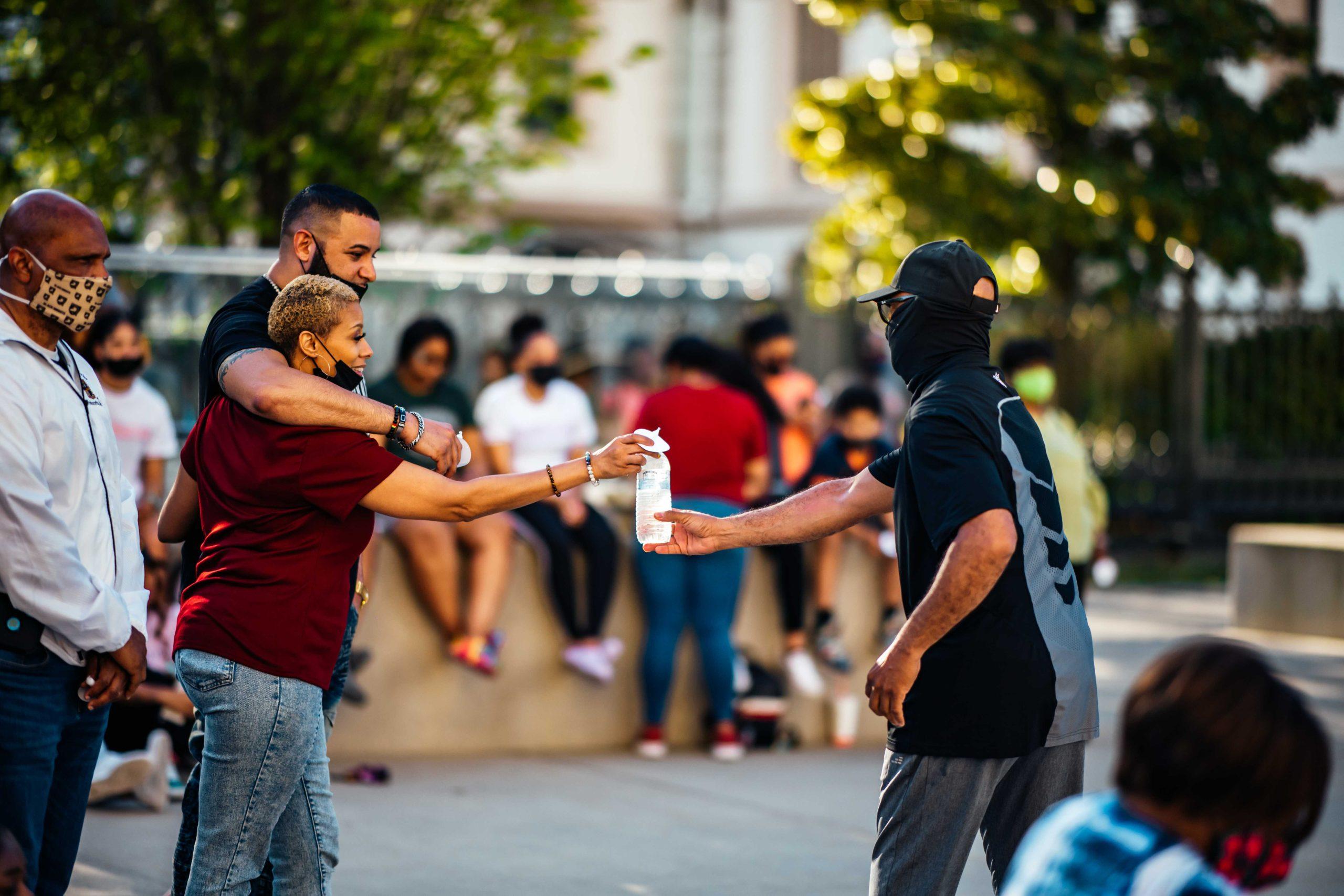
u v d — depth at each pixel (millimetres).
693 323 20234
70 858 4641
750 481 9328
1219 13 18250
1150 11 18922
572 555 9234
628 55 14344
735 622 9852
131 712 7621
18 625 4203
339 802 7828
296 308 4312
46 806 4461
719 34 35375
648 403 9094
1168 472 19859
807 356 19609
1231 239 18656
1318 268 25953
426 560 8781
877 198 18344
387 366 16078
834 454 9555
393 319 16141
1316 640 13602
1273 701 2375
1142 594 16719
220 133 13289
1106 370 19391
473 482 4281
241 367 4230
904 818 4223
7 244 4328
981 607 4129
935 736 4148
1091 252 18781
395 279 15156
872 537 9938
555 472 4359
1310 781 2379
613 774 8719
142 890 6055
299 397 4133
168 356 12617
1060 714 4199
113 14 12195
